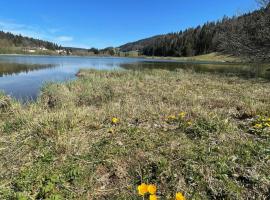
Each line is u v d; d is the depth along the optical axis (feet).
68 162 9.93
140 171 9.34
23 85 40.11
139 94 27.17
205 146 11.15
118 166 9.72
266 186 8.17
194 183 8.49
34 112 16.97
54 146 11.12
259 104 19.71
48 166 9.56
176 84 35.76
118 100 23.70
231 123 14.28
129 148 11.12
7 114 17.43
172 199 7.38
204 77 46.26
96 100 24.73
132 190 8.33
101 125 14.20
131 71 54.54
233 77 46.65
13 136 12.60
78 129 13.34
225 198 7.81
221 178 8.65
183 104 20.85
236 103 21.30
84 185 8.59
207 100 22.82
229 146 11.04
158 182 8.68
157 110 17.60
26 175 8.86
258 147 10.84
